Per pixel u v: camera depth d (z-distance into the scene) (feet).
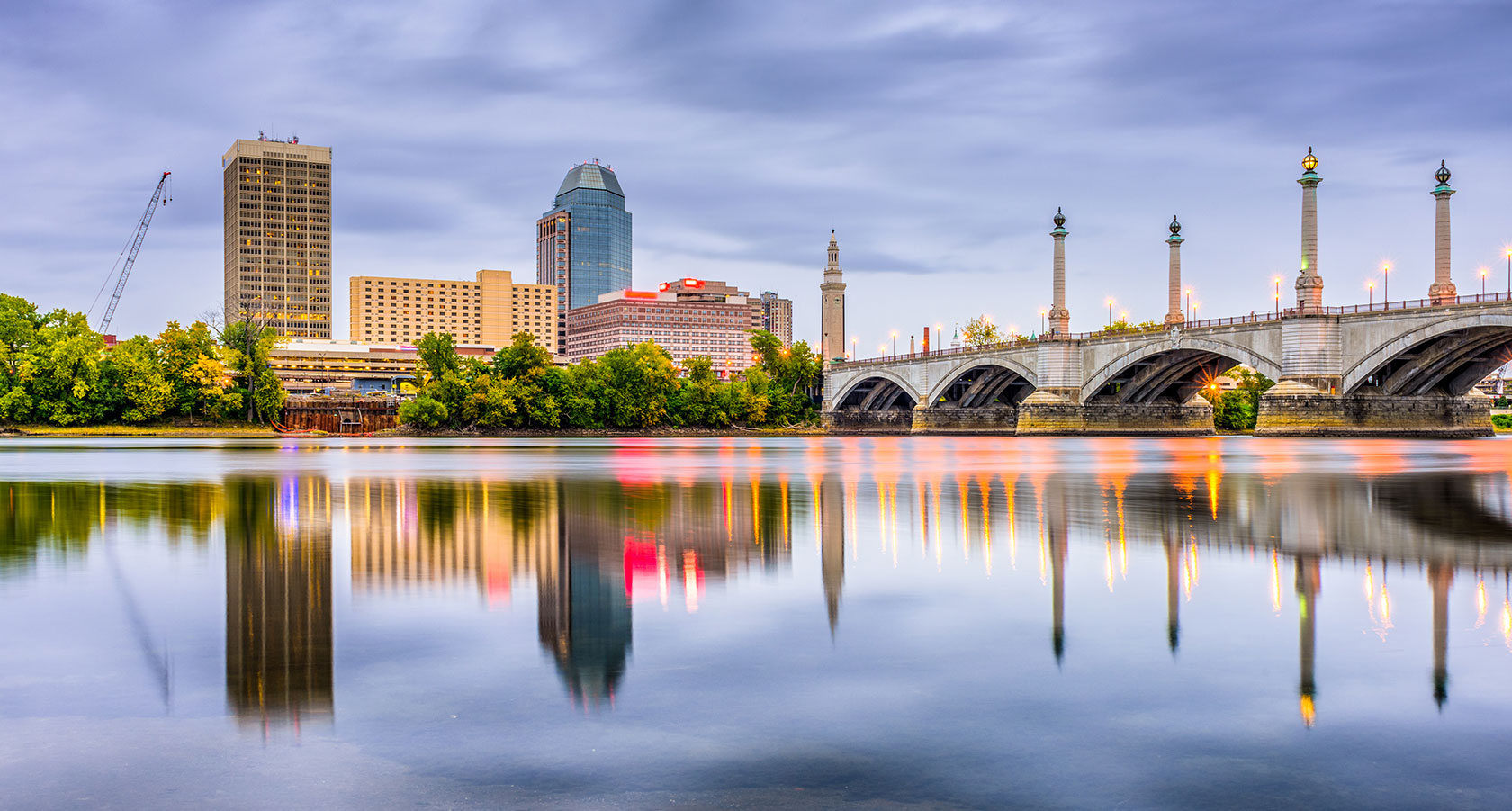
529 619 77.20
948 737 52.60
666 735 52.80
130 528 133.59
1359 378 461.78
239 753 50.52
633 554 109.70
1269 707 56.95
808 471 276.62
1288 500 176.55
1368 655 66.64
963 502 173.37
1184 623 75.92
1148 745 51.65
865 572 98.12
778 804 45.19
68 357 618.03
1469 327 407.64
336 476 248.93
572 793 46.24
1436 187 460.14
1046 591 88.38
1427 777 47.85
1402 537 123.24
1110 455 384.88
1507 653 66.95
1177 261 595.47
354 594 86.69
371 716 55.47
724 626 75.15
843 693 59.31
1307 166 480.23
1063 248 640.99
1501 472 254.88
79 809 44.47
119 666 64.64
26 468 282.77
